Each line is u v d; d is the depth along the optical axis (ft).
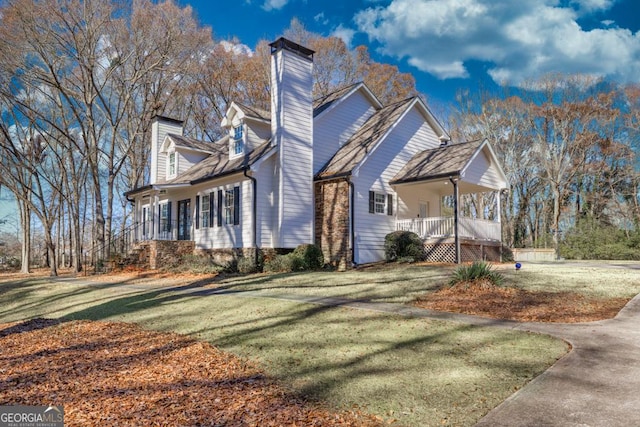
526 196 122.72
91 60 75.25
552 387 14.78
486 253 61.36
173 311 32.01
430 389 15.19
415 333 22.30
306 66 59.67
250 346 21.97
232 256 57.36
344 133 65.41
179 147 73.26
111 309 34.73
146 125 97.55
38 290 50.52
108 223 83.10
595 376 15.64
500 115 117.70
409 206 65.16
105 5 71.56
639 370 16.15
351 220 55.21
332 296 33.60
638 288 34.65
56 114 89.10
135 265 64.64
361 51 111.65
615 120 106.93
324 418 13.38
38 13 64.34
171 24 80.74
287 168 55.77
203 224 64.54
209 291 39.37
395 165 63.00
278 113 56.80
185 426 13.37
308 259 52.70
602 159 109.09
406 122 65.62
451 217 56.13
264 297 34.09
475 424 12.39
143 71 84.48
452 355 18.69
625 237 88.69
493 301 29.78
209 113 117.80
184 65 88.74
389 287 36.47
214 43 94.99
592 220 97.60
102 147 107.55
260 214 55.21
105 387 17.65
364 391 15.37
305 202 57.36
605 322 24.12
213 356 20.83
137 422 13.89
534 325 23.43
